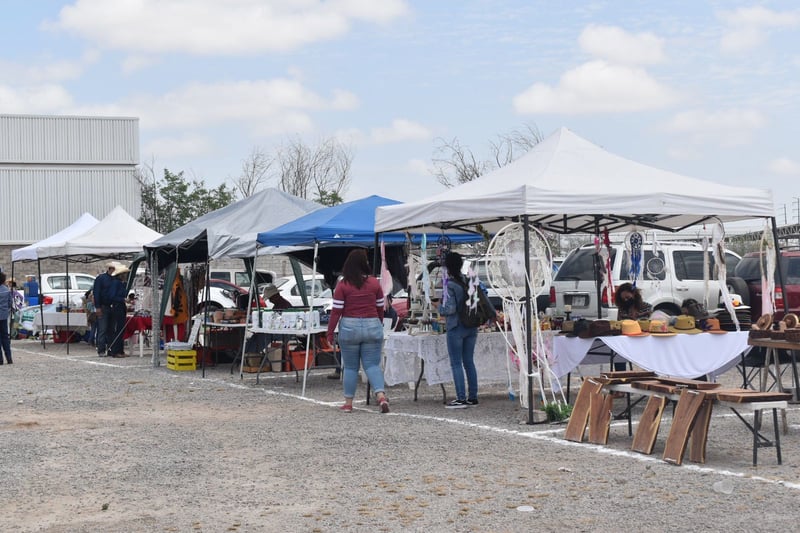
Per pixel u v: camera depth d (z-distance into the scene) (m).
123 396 13.02
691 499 6.63
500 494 6.88
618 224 13.30
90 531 6.14
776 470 7.57
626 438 9.12
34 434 9.87
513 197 9.97
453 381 11.42
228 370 16.75
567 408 10.15
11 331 27.55
